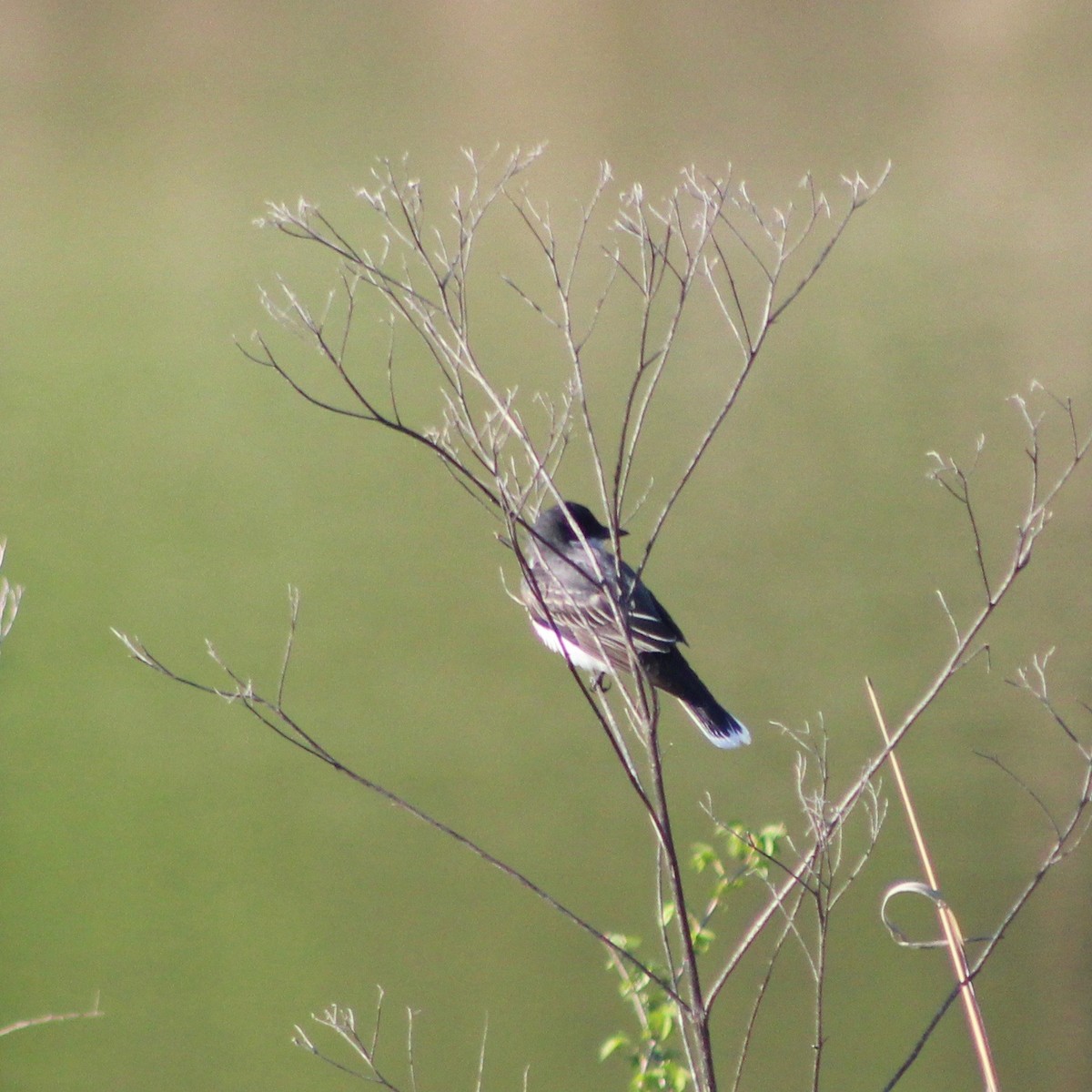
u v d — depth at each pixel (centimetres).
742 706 1165
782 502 1506
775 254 1844
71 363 1975
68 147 2505
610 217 1936
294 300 685
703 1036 434
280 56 2672
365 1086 850
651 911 963
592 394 1727
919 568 1369
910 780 1054
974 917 926
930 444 1609
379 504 1636
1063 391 1703
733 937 911
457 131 2314
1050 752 1088
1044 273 2042
